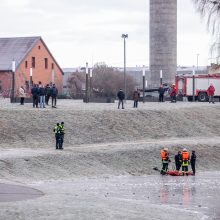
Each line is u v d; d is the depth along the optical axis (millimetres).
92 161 75812
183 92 144125
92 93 177125
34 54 173875
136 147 84000
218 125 109188
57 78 183125
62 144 81062
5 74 166250
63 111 95500
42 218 35844
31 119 90000
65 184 63219
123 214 38844
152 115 103062
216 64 85562
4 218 35375
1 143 82312
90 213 37938
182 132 101312
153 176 74438
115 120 97125
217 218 44344
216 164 86062
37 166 69562
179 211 44250
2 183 52438
